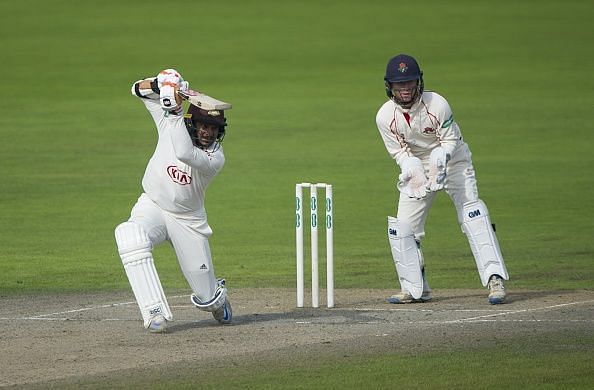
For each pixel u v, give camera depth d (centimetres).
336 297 3659
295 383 2442
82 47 12081
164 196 3008
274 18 14025
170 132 2903
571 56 11062
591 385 2408
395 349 2762
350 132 7900
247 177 6438
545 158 6838
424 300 3534
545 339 2855
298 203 3419
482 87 9612
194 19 13988
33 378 2502
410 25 13275
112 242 4797
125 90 9731
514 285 3847
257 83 10031
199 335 2977
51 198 5809
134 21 13862
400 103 3422
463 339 2872
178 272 4244
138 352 2762
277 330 3034
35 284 3941
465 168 3547
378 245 4734
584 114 8356
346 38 12488
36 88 9850
